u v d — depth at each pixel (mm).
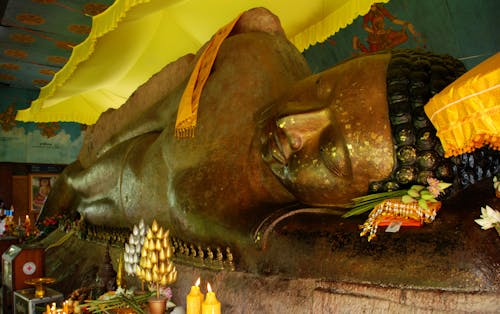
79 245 6141
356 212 2742
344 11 6352
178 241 4016
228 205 3588
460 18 5992
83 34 10695
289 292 2861
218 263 3533
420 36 6734
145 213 4648
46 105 10242
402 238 2486
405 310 2330
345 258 2648
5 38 10969
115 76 8812
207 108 3939
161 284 2668
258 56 3980
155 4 5539
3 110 14719
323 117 3010
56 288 5508
